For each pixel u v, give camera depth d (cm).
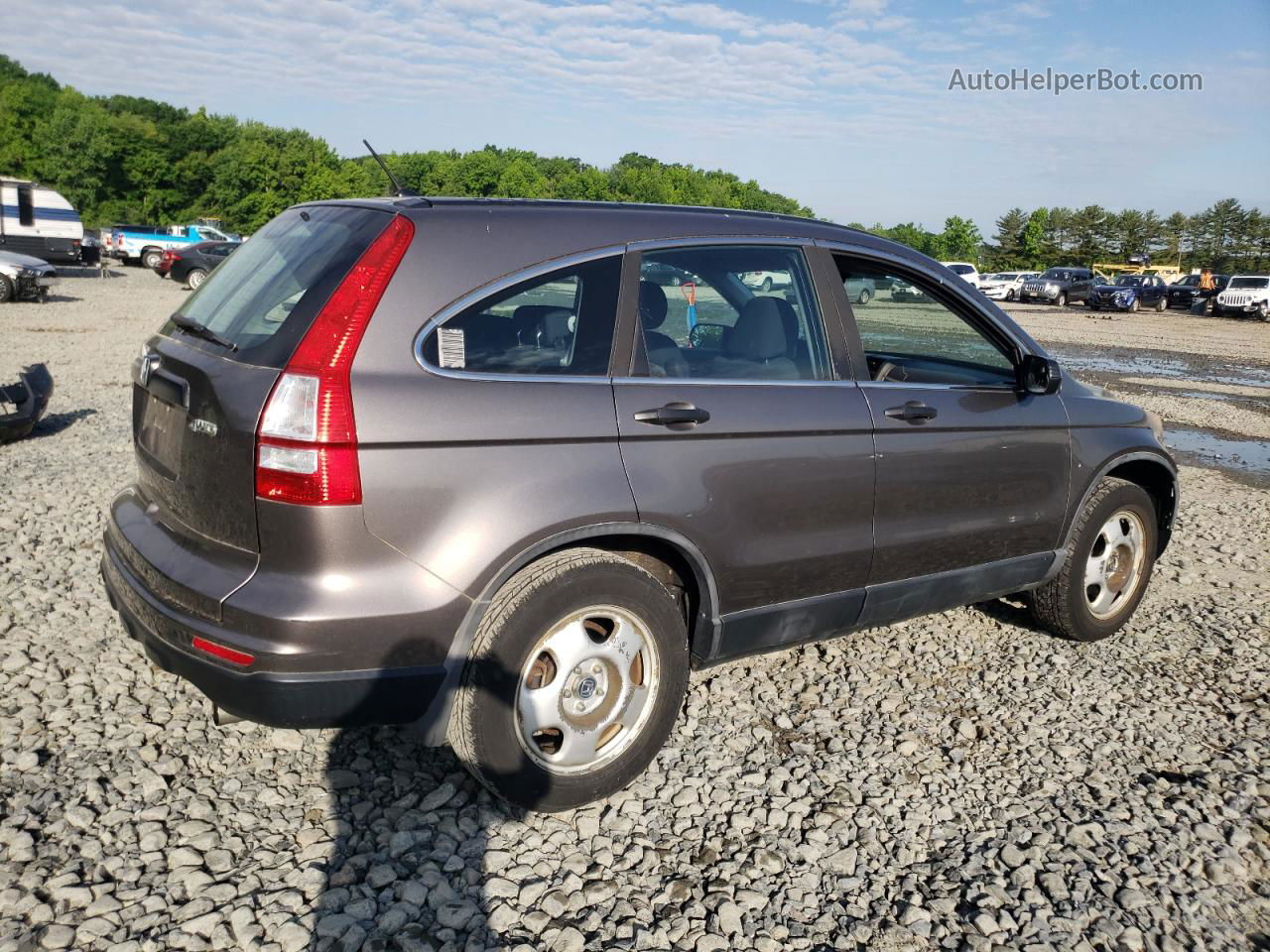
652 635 306
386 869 275
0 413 768
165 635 274
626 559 306
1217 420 1316
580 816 308
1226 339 2841
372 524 258
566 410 286
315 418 253
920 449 367
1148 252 10688
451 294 277
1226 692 427
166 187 10162
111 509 341
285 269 293
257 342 271
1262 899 288
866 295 374
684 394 312
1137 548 472
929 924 270
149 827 285
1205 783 349
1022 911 276
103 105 13638
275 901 259
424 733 278
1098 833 315
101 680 373
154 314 2058
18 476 670
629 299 308
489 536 271
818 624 358
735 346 334
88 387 1100
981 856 302
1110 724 393
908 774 347
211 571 268
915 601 386
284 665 254
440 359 272
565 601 284
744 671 421
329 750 336
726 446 316
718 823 310
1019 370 405
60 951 235
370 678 262
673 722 320
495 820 302
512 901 266
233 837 285
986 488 393
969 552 396
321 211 318
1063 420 421
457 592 267
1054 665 445
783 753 356
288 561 257
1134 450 452
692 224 331
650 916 266
